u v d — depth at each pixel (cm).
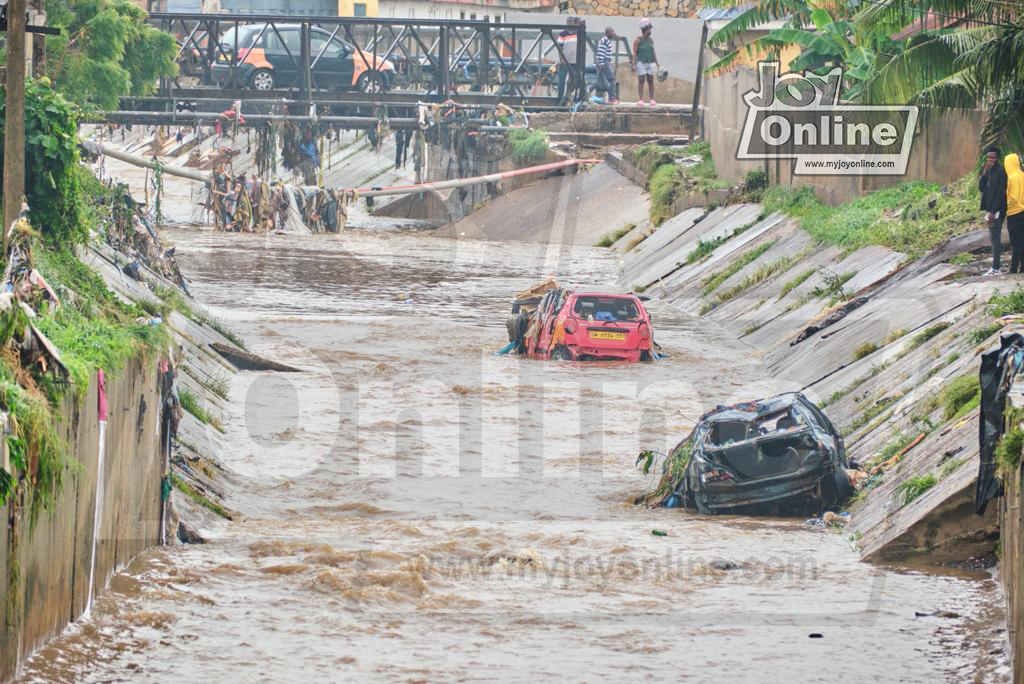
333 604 3675
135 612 3450
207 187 17312
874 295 8231
